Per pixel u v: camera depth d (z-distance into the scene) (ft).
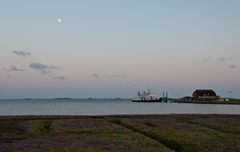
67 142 125.29
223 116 290.97
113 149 108.27
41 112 515.50
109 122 225.56
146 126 188.85
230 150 110.93
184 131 161.89
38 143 122.93
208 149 113.70
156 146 116.78
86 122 224.33
